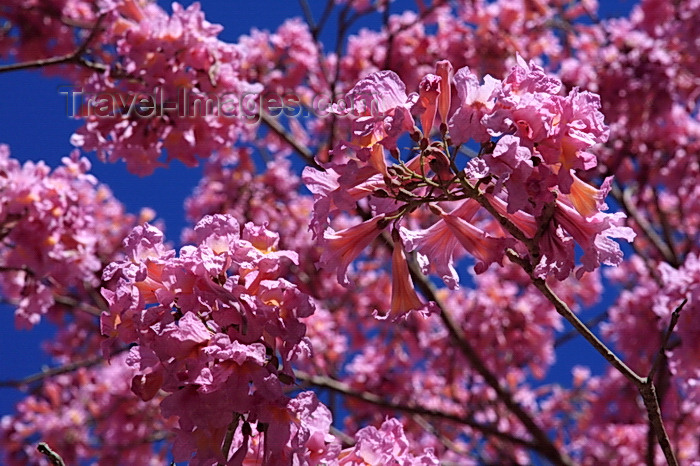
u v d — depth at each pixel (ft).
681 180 26.86
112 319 7.51
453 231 8.11
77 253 17.58
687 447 26.16
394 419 8.68
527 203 7.07
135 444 26.86
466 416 28.76
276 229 28.22
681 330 14.40
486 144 7.22
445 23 26.89
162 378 7.42
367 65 26.73
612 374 28.32
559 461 22.56
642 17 27.45
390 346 28.30
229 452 7.63
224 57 16.20
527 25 27.78
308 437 7.18
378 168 7.55
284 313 7.25
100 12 16.30
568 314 7.94
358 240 8.04
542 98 7.16
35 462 28.27
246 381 7.00
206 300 7.17
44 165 17.71
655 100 25.59
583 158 7.06
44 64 16.16
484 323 27.02
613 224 7.51
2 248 19.21
